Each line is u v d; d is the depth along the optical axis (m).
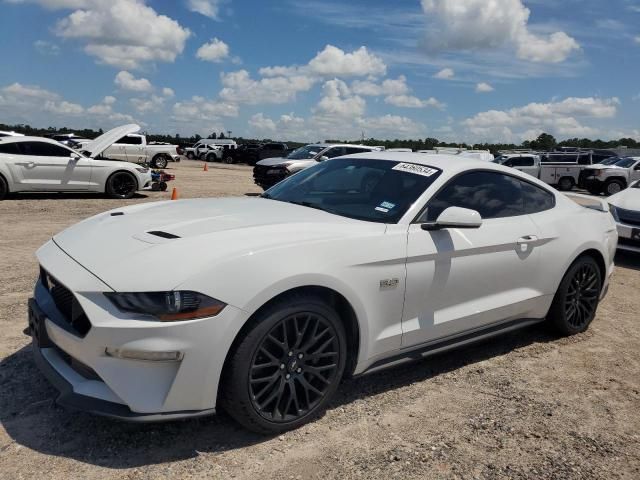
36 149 12.95
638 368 4.22
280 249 2.92
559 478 2.76
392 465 2.79
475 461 2.87
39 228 8.97
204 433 2.99
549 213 4.50
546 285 4.38
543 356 4.39
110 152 27.98
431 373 3.98
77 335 2.69
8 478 2.52
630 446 3.10
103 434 2.93
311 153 17.33
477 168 4.11
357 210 3.70
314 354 3.05
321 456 2.84
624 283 7.05
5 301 4.91
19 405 3.17
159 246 2.84
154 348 2.57
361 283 3.17
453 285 3.68
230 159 46.88
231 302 2.69
